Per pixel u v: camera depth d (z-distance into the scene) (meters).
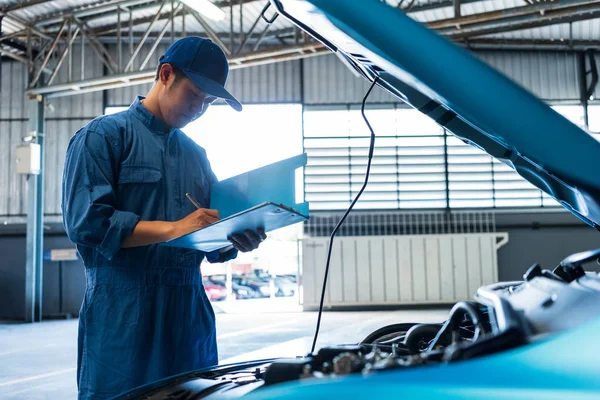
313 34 1.29
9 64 10.76
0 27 9.09
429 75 0.86
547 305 0.87
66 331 8.12
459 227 10.52
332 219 10.56
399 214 10.55
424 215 10.55
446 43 0.84
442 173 10.62
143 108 1.60
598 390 0.60
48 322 9.59
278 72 10.73
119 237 1.35
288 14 1.21
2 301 10.47
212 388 1.12
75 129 10.66
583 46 10.23
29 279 9.62
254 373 1.28
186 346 1.53
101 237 1.37
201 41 1.53
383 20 0.87
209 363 1.62
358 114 10.66
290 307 10.80
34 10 8.97
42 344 6.77
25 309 10.27
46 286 10.41
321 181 10.63
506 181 10.58
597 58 10.48
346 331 7.33
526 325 0.84
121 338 1.43
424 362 0.83
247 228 1.31
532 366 0.64
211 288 12.07
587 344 0.64
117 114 1.60
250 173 1.49
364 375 0.70
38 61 9.92
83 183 1.41
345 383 0.68
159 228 1.36
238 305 11.18
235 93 10.73
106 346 1.43
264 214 1.18
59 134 10.65
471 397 0.61
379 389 0.65
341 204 10.61
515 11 6.66
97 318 1.45
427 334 1.20
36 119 9.48
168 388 1.14
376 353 0.92
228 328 7.91
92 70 10.67
